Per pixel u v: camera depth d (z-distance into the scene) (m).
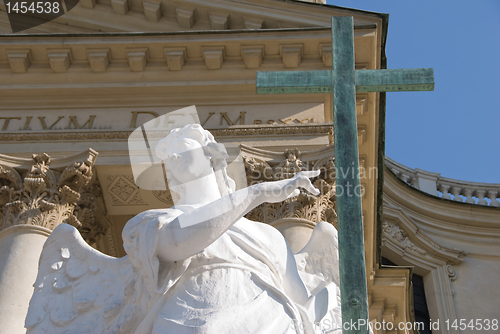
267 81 5.22
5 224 9.55
